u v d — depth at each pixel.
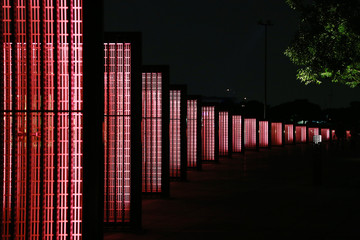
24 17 6.66
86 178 6.12
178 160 19.83
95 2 6.12
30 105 6.59
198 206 13.35
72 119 6.63
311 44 18.02
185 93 19.58
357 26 17.41
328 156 38.34
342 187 17.92
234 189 17.16
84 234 6.10
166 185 14.84
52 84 6.75
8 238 6.81
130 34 10.03
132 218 10.02
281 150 48.72
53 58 6.52
